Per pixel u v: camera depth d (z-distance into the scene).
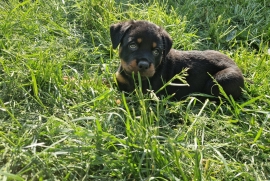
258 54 1.88
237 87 1.67
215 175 1.44
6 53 1.72
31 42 1.81
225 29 2.04
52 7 1.97
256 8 2.12
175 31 1.90
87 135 1.42
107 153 1.41
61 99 1.60
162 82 1.67
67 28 1.92
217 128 1.57
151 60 1.60
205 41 1.99
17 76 1.65
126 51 1.63
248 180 1.41
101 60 1.75
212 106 1.67
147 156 1.39
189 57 1.72
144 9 2.01
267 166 1.48
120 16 1.96
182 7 2.08
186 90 1.71
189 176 1.41
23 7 1.96
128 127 1.44
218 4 2.15
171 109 1.62
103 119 1.53
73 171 1.40
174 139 1.45
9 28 1.82
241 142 1.54
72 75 1.74
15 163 1.38
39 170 1.37
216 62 1.72
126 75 1.67
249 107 1.67
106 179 1.39
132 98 1.62
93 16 1.96
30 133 1.46
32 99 1.60
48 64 1.65
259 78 1.76
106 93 1.55
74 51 1.77
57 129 1.43
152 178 1.36
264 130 1.57
